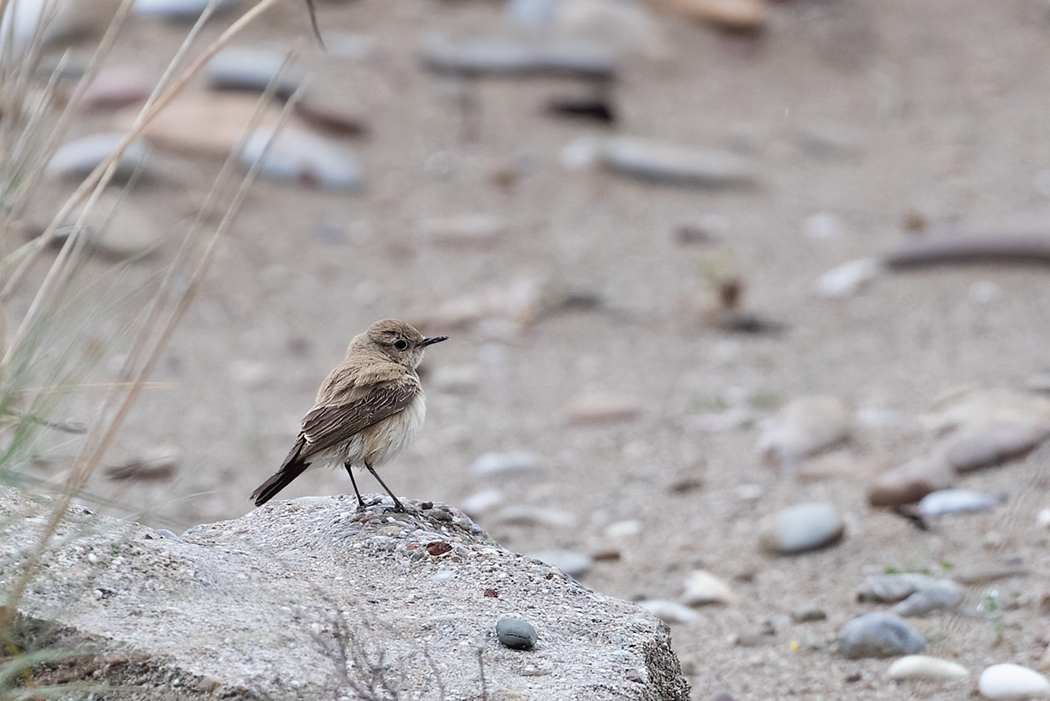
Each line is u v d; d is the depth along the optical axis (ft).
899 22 90.53
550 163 69.05
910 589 28.94
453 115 72.28
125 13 22.49
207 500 36.91
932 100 80.43
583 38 80.89
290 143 64.28
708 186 67.82
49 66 60.34
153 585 18.24
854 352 49.37
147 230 53.31
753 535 34.55
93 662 16.17
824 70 83.71
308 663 16.67
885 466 37.88
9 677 15.99
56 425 19.81
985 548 31.04
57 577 17.62
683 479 38.78
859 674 25.14
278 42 75.10
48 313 20.43
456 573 20.56
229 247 56.39
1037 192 65.82
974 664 25.00
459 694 16.49
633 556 33.83
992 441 36.91
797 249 60.80
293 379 47.65
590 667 17.71
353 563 20.75
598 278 57.93
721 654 27.12
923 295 54.29
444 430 44.27
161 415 43.68
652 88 79.30
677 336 52.60
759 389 46.32
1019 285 54.19
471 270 58.13
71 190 54.95
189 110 64.34
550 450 42.55
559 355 51.08
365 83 73.31
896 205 65.51
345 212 61.87
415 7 83.15
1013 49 87.92
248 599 18.56
